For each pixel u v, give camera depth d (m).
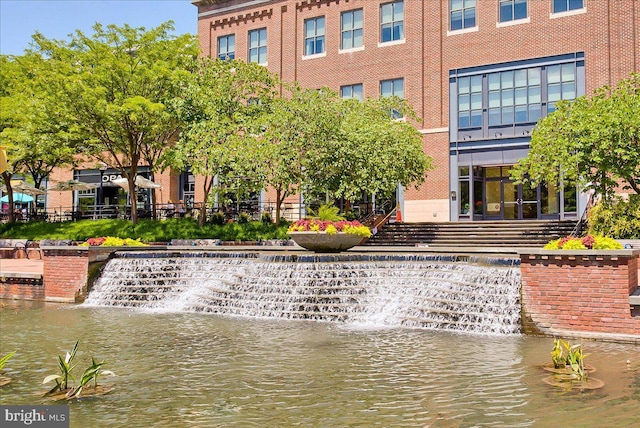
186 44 28.62
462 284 12.27
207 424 6.04
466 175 29.23
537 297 10.73
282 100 25.73
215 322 12.36
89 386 7.44
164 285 15.45
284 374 7.90
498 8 28.98
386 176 23.38
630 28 26.16
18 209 40.41
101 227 28.03
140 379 7.74
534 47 27.95
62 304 15.59
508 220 27.28
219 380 7.66
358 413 6.29
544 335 10.59
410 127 25.55
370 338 10.44
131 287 15.70
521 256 10.90
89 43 26.70
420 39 30.59
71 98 25.86
